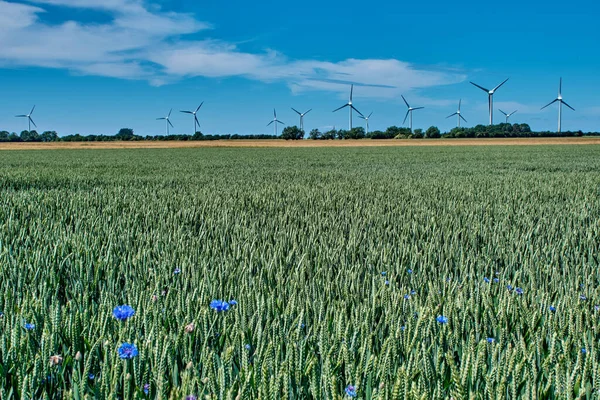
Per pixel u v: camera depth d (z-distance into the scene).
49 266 3.96
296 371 1.90
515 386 1.83
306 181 16.59
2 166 29.06
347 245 5.20
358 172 22.72
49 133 117.50
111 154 57.00
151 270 3.90
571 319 2.56
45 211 7.88
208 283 3.43
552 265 4.64
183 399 1.64
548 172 22.52
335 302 3.08
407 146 83.12
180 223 6.92
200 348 2.35
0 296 3.15
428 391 1.83
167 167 28.08
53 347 2.15
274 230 6.46
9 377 2.00
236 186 14.05
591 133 116.25
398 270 4.12
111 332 2.48
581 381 1.89
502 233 6.30
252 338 2.37
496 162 33.97
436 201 9.94
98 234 5.57
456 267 4.27
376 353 2.38
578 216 7.80
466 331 2.63
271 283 3.67
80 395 1.74
